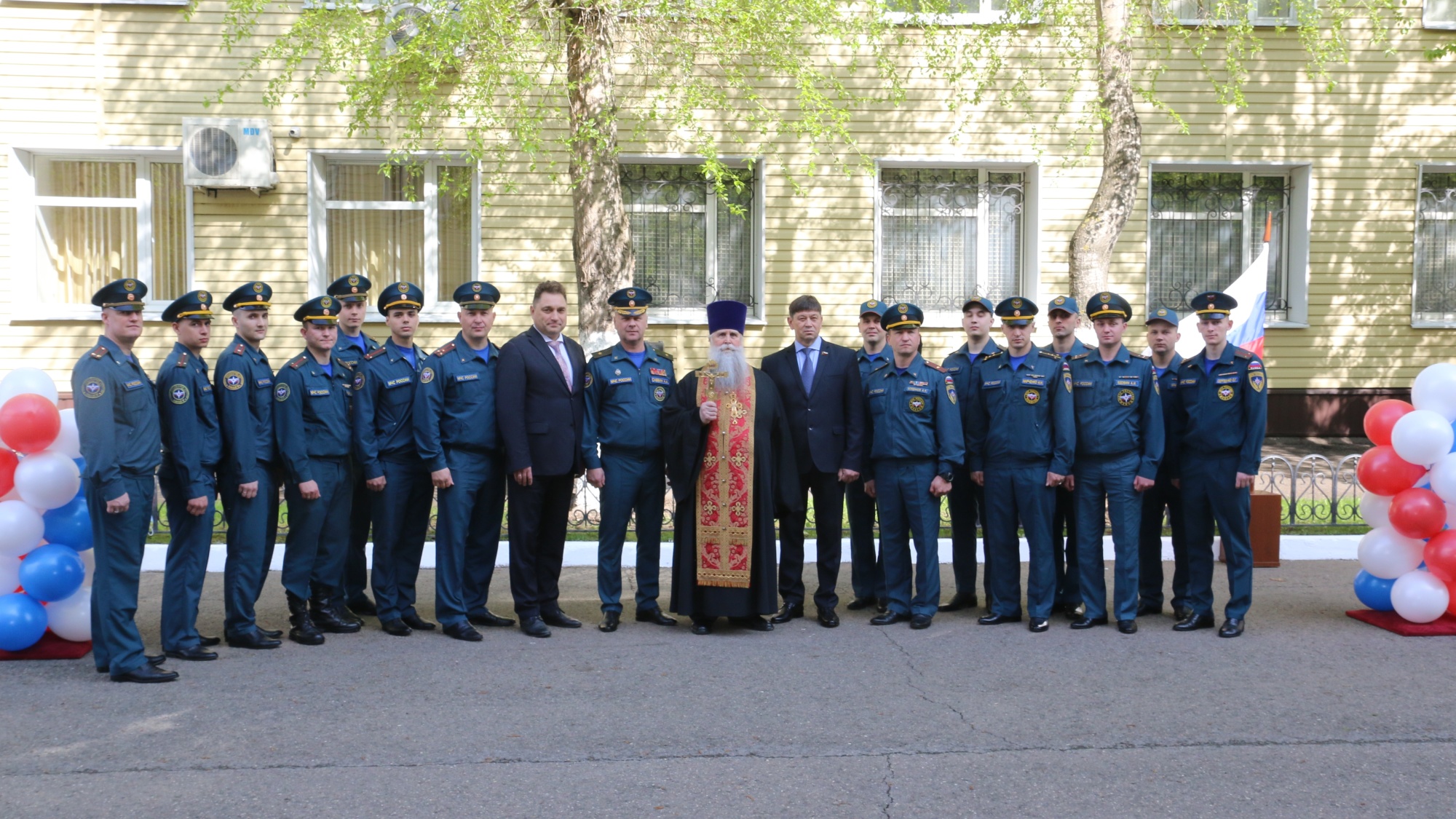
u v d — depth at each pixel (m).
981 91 12.63
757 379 7.16
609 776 4.59
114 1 13.31
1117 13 11.62
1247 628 7.19
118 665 5.84
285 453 6.60
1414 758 4.84
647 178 14.22
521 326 13.91
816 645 6.74
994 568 7.37
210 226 13.59
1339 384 14.58
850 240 14.15
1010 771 4.67
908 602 7.39
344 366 6.99
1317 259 14.50
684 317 14.20
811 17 10.48
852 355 7.45
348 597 7.62
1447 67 14.44
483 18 9.91
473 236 13.97
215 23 13.44
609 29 10.81
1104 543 9.84
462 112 10.77
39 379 6.43
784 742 5.00
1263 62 14.28
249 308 6.61
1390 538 7.15
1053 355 7.38
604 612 7.19
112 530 5.80
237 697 5.62
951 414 7.19
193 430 6.16
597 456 7.17
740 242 14.39
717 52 11.09
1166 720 5.32
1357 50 14.33
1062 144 14.12
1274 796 4.42
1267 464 12.29
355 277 7.20
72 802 4.30
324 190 13.84
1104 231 11.64
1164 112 14.27
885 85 13.98
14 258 13.39
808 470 7.30
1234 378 6.99
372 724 5.22
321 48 11.02
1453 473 6.81
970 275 14.59
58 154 13.58
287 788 4.45
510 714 5.37
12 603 6.21
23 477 6.11
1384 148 14.45
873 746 4.95
